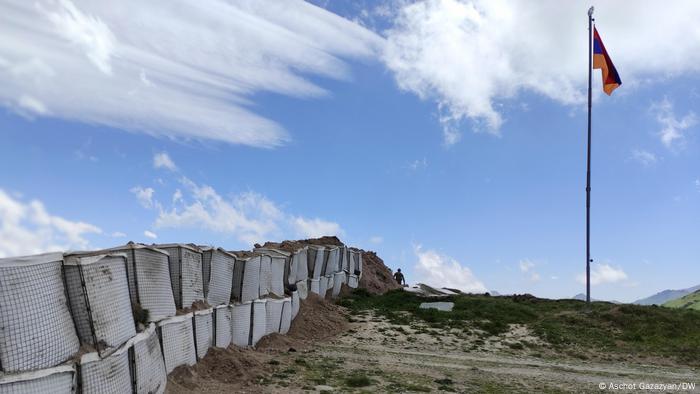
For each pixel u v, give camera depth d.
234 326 15.10
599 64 26.33
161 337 10.41
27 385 6.18
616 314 25.19
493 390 13.73
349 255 31.84
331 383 13.02
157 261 10.76
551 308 28.20
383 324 23.70
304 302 23.31
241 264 15.89
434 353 19.30
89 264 7.80
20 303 6.38
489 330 23.67
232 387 11.88
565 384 15.27
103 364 7.64
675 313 25.27
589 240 26.83
